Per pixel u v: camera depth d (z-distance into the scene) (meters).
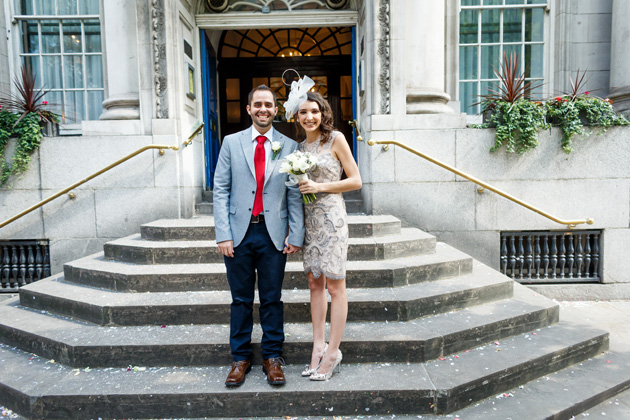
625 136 4.91
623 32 5.25
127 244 4.00
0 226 4.76
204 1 6.09
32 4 6.12
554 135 4.94
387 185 5.04
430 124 5.11
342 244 2.51
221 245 2.52
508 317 3.26
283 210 2.59
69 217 5.08
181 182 5.15
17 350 3.17
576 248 5.13
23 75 5.14
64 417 2.48
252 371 2.71
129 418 2.48
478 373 2.66
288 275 3.48
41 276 5.20
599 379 2.94
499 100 5.09
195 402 2.47
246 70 7.81
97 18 6.12
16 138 4.98
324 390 2.46
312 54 7.82
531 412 2.51
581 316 3.84
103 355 2.81
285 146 2.61
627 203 4.96
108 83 5.46
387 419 2.45
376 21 5.04
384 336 2.85
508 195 4.64
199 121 5.50
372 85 5.12
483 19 6.13
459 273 3.92
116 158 5.06
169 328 3.09
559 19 5.92
